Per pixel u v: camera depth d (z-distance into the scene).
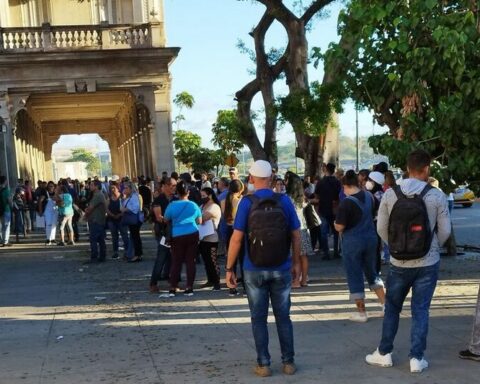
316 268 12.43
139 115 28.84
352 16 7.85
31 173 30.56
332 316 8.09
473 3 6.99
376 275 7.99
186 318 8.38
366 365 5.98
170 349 6.82
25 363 6.50
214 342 7.05
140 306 9.36
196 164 55.56
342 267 12.42
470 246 14.46
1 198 19.11
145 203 20.89
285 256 5.63
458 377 5.55
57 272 13.54
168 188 11.80
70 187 22.34
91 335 7.63
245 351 6.63
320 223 13.41
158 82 24.48
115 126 44.50
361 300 7.69
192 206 10.13
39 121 38.53
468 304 8.41
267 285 5.74
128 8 32.59
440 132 7.19
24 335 7.77
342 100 13.84
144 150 27.89
